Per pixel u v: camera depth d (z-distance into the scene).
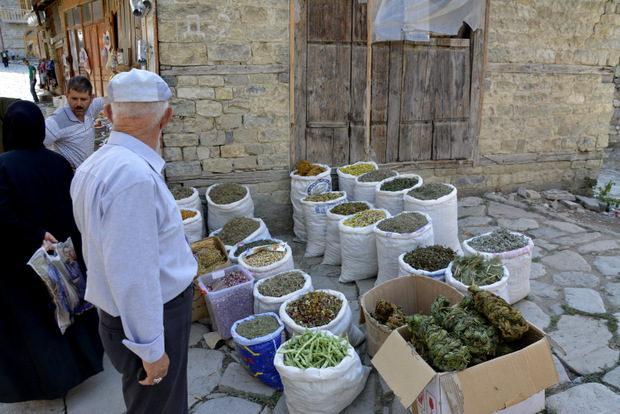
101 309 1.85
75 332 2.86
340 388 2.55
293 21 5.05
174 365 1.97
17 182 2.61
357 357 2.71
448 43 5.84
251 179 5.36
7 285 2.62
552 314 3.60
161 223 1.76
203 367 3.20
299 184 5.20
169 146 5.02
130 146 1.74
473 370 2.19
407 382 2.25
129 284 1.61
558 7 6.10
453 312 2.51
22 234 2.60
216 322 3.37
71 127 3.83
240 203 4.91
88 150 3.98
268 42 5.03
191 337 3.54
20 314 2.65
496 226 5.51
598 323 3.44
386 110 5.79
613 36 6.43
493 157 6.43
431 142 6.11
